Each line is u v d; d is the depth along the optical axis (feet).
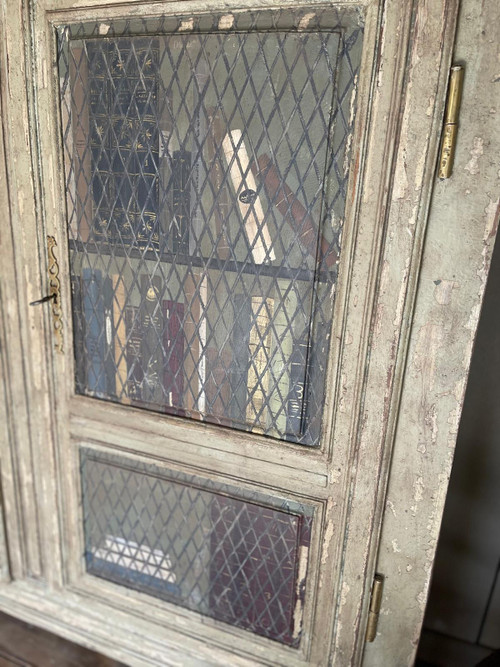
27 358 3.82
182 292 3.29
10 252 3.57
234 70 2.83
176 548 3.92
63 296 3.55
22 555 4.43
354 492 3.24
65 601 4.38
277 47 2.73
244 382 3.32
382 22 2.50
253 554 3.68
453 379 2.88
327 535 3.40
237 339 3.26
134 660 4.10
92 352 3.66
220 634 3.95
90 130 3.18
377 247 2.78
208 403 3.45
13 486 4.21
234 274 3.15
